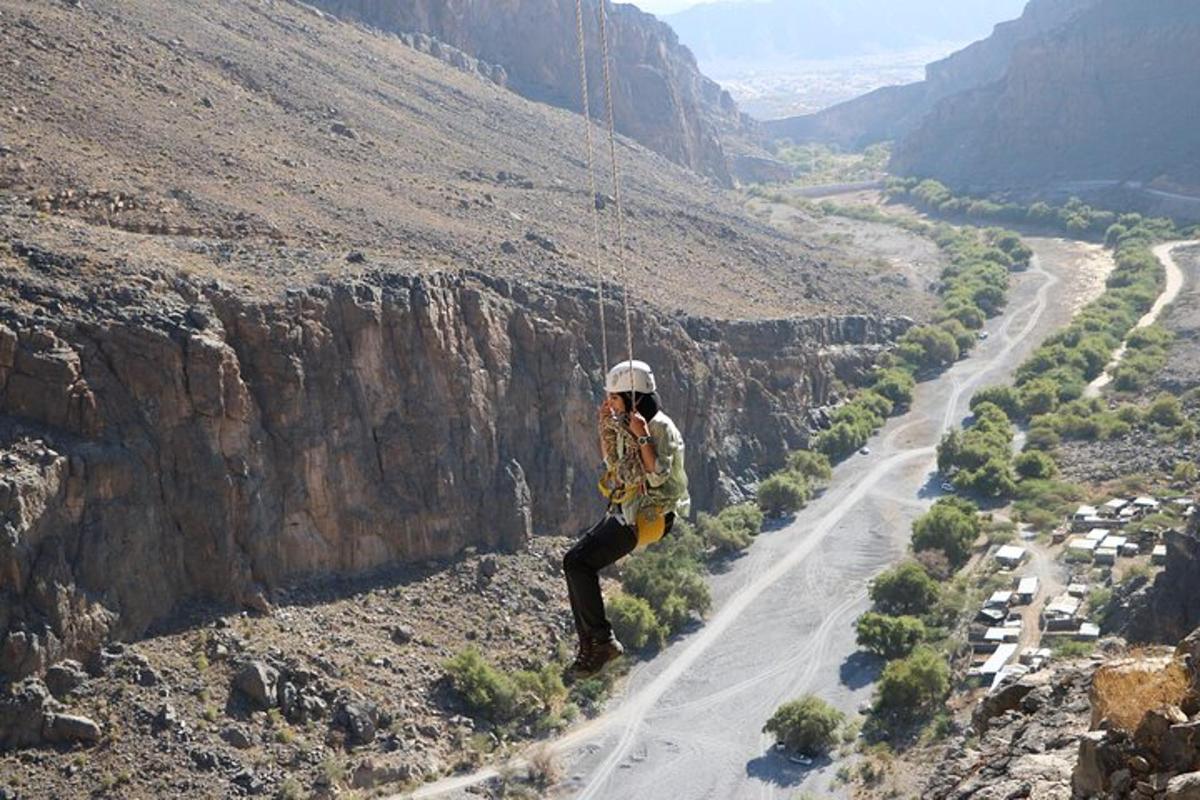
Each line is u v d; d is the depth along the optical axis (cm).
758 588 9475
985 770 1485
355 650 7594
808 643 8506
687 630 8806
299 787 6362
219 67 14238
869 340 15175
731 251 16162
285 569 7956
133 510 7088
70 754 6225
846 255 19938
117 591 6912
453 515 8831
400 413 8731
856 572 9681
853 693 7744
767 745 7150
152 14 14675
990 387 13812
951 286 18212
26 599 6519
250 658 7088
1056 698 1670
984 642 8050
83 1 13562
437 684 7569
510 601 8625
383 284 8888
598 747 7219
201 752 6400
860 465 12238
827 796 6569
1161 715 1173
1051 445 12350
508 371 9600
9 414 6944
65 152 9819
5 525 6462
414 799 6519
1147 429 12394
